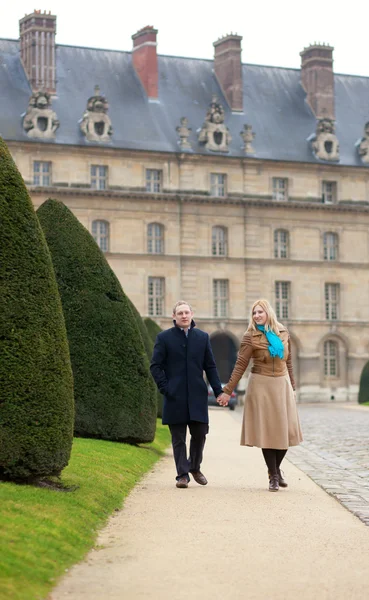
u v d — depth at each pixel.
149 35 101.00
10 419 19.94
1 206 20.30
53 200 32.91
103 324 32.34
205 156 97.69
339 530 18.39
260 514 19.92
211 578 14.71
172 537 17.53
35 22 95.31
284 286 101.62
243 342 23.89
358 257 104.06
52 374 20.28
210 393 84.94
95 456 26.27
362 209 103.81
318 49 107.25
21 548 14.92
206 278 98.00
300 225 101.94
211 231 98.38
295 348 102.00
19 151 90.94
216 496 22.30
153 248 96.19
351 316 103.88
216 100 100.19
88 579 14.52
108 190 93.62
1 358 19.95
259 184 100.19
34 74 95.38
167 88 102.88
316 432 45.81
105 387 32.16
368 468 29.02
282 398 23.55
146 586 14.24
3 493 18.45
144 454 31.25
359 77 114.94
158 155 95.94
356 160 105.38
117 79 100.94
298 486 24.56
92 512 19.14
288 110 106.88
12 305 20.09
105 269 32.72
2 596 12.83
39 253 20.56
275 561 15.80
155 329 66.69
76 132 94.06
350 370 103.88
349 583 14.55
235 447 36.38
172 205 96.56
